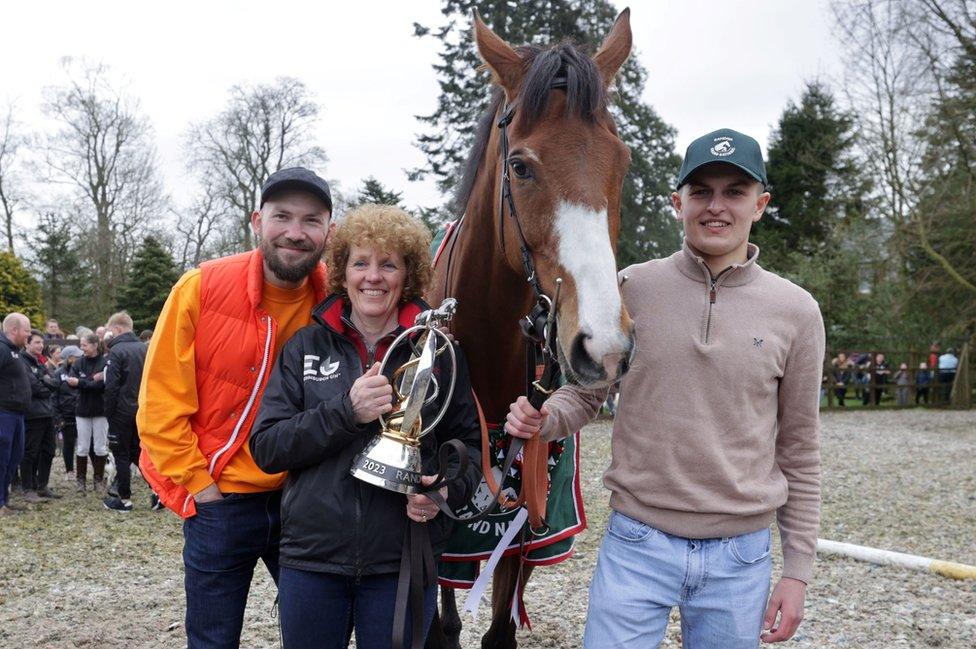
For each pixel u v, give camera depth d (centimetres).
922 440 1187
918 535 576
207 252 2438
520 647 347
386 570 178
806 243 2577
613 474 190
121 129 2353
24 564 488
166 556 515
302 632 180
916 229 1574
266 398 186
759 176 181
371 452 173
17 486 734
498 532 239
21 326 622
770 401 184
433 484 175
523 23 1102
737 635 180
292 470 185
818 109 2567
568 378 170
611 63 219
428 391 188
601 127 184
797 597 183
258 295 207
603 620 183
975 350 1875
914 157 1560
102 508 670
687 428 179
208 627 213
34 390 689
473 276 229
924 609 397
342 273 191
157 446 201
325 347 190
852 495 736
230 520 208
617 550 188
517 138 188
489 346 234
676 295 185
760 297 183
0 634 362
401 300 196
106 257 2355
